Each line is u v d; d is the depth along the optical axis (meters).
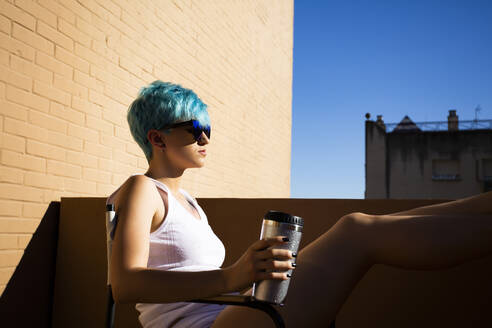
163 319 1.23
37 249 2.54
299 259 1.11
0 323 2.33
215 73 5.17
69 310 2.56
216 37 5.20
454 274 2.02
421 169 29.66
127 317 2.42
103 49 3.21
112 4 3.32
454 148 29.38
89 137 3.02
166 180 1.40
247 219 2.35
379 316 2.07
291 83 8.49
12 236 2.41
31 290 2.49
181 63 4.37
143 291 0.99
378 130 30.44
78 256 2.59
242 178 5.97
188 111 1.39
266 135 6.99
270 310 0.94
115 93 3.32
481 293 1.99
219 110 5.28
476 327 1.98
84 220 2.61
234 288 0.95
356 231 1.11
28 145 2.53
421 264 1.05
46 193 2.63
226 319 1.09
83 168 2.95
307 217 2.23
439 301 2.03
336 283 1.07
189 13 4.54
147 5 3.80
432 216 1.08
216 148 5.18
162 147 1.40
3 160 2.38
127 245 1.07
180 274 0.99
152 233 1.24
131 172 3.44
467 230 1.03
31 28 2.59
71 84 2.88
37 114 2.60
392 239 1.07
